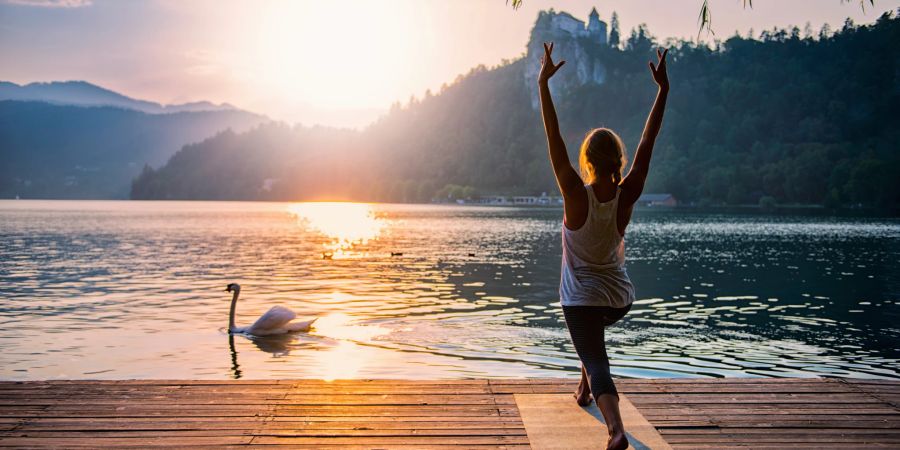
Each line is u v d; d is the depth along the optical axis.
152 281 20.53
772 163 175.88
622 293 3.59
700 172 188.00
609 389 3.42
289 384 5.07
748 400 4.80
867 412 4.57
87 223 70.75
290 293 17.84
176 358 9.93
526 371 9.05
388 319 13.46
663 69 3.79
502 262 28.19
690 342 11.38
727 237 50.03
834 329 12.79
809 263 28.39
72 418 4.34
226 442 3.97
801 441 4.06
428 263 27.62
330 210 154.62
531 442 3.98
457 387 5.05
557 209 171.88
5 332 12.04
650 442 4.00
